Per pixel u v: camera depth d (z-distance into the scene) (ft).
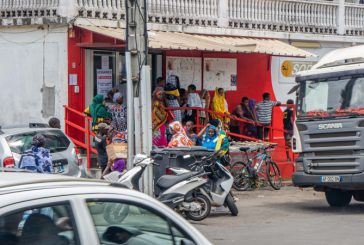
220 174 52.75
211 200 51.52
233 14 85.05
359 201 64.49
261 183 71.05
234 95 86.53
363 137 55.01
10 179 17.90
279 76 91.04
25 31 73.15
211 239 43.93
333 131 56.34
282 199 65.46
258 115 81.46
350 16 98.73
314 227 48.57
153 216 18.84
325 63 59.26
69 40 71.41
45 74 72.49
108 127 62.75
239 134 77.97
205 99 78.33
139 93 51.65
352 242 42.55
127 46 51.39
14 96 73.92
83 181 18.52
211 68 84.12
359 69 55.88
